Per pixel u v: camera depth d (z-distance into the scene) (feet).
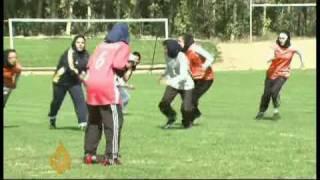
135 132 88.58
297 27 338.13
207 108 122.01
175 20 342.03
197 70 94.43
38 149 74.02
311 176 58.23
